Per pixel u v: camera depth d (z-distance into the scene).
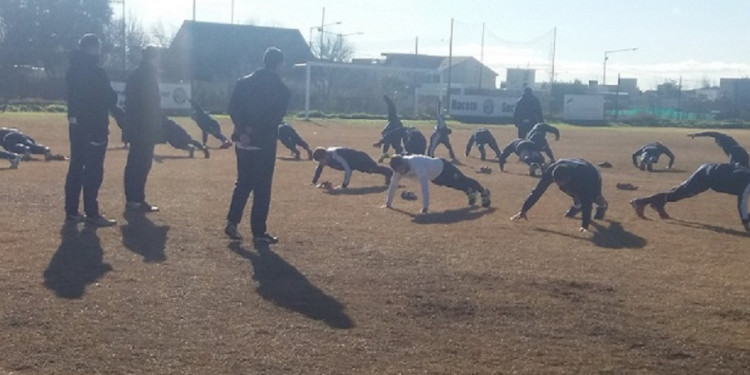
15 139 21.47
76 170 12.02
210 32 77.00
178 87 52.22
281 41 80.25
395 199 15.97
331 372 6.54
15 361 6.52
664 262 10.88
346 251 10.81
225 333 7.37
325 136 36.75
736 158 15.02
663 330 7.83
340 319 7.88
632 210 15.69
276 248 10.87
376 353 6.99
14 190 15.37
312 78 74.69
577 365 6.87
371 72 75.94
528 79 101.19
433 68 96.69
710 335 7.72
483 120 61.53
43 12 68.06
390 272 9.73
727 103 89.19
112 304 8.10
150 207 13.49
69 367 6.46
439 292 8.89
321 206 14.78
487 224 13.36
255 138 10.84
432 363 6.81
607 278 9.80
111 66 67.69
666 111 82.94
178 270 9.52
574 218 14.27
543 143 22.92
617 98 79.50
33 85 57.25
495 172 22.70
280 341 7.21
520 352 7.13
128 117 13.27
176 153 25.81
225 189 16.61
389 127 24.70
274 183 18.11
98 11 70.12
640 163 26.70
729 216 15.27
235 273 9.47
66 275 9.12
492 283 9.35
